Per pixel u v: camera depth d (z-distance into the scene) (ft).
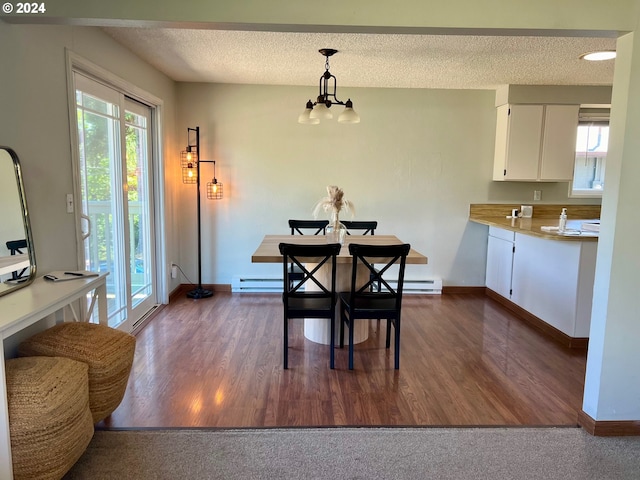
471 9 6.74
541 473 6.59
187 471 6.52
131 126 12.58
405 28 6.84
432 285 17.04
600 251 7.55
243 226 16.67
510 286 15.11
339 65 12.94
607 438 7.51
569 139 15.60
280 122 16.26
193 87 15.92
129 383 9.26
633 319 7.41
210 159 16.35
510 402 8.68
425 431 7.62
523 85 15.30
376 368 10.18
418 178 16.74
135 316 12.94
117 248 11.48
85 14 6.57
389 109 16.37
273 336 12.15
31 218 7.44
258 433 7.47
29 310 5.84
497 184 16.89
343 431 7.57
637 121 7.00
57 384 5.78
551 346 11.75
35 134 7.52
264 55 12.01
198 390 8.98
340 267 11.55
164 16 6.64
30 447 5.37
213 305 15.07
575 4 6.75
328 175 16.57
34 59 7.47
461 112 16.48
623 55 7.02
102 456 6.83
